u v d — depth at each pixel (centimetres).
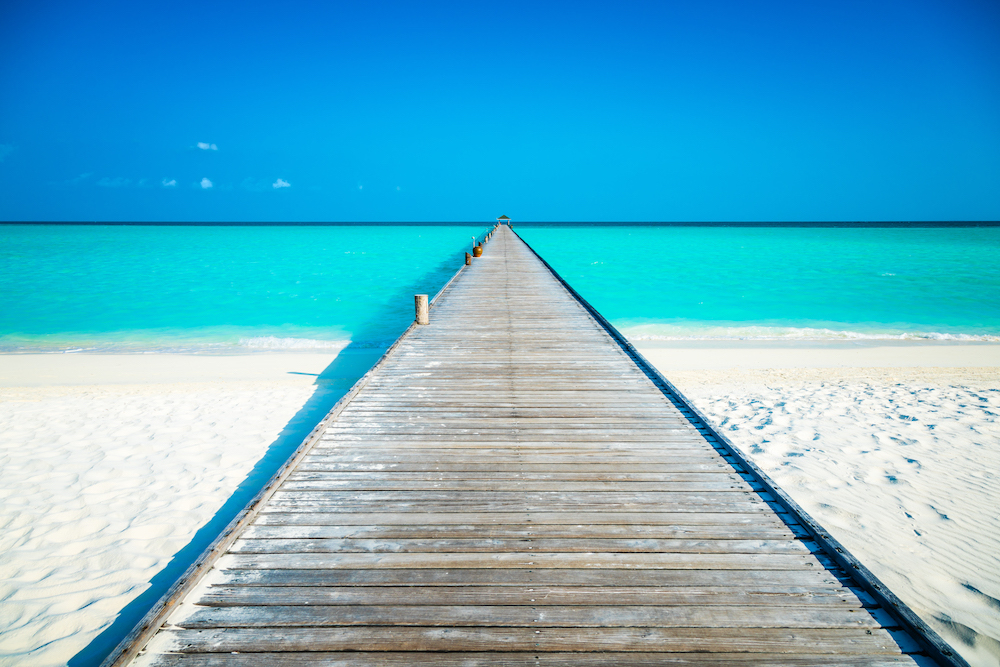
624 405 485
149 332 1276
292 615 229
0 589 324
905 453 533
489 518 303
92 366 953
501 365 617
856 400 712
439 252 3812
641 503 319
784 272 2522
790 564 264
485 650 213
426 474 355
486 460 375
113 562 355
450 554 271
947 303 1666
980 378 838
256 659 208
